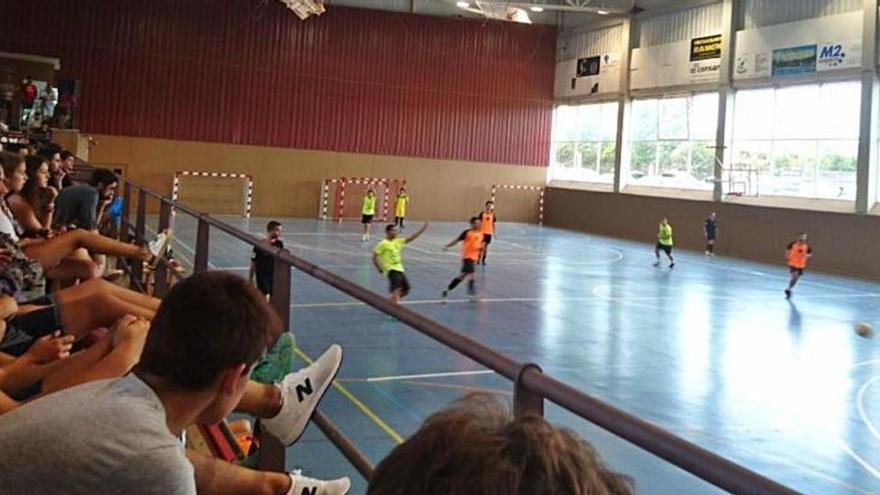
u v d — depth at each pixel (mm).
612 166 33188
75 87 24156
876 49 22406
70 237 5367
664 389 8898
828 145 24203
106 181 7789
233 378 1812
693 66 28656
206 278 1863
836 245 23516
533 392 1639
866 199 22719
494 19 34656
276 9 31578
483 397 1016
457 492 843
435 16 34062
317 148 32750
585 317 13320
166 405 1758
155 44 29938
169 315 1783
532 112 36062
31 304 3609
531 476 847
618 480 922
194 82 30625
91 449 1567
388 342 10367
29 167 6172
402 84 33812
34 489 1526
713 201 27750
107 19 29188
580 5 33500
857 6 23047
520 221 36500
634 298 15805
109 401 1667
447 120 34656
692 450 1217
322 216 33062
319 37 32375
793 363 10523
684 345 11398
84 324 3576
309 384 3082
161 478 1598
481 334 11484
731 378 9547
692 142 29250
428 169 34625
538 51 35875
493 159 35594
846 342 12133
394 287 13133
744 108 27047
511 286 16594
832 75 23719
